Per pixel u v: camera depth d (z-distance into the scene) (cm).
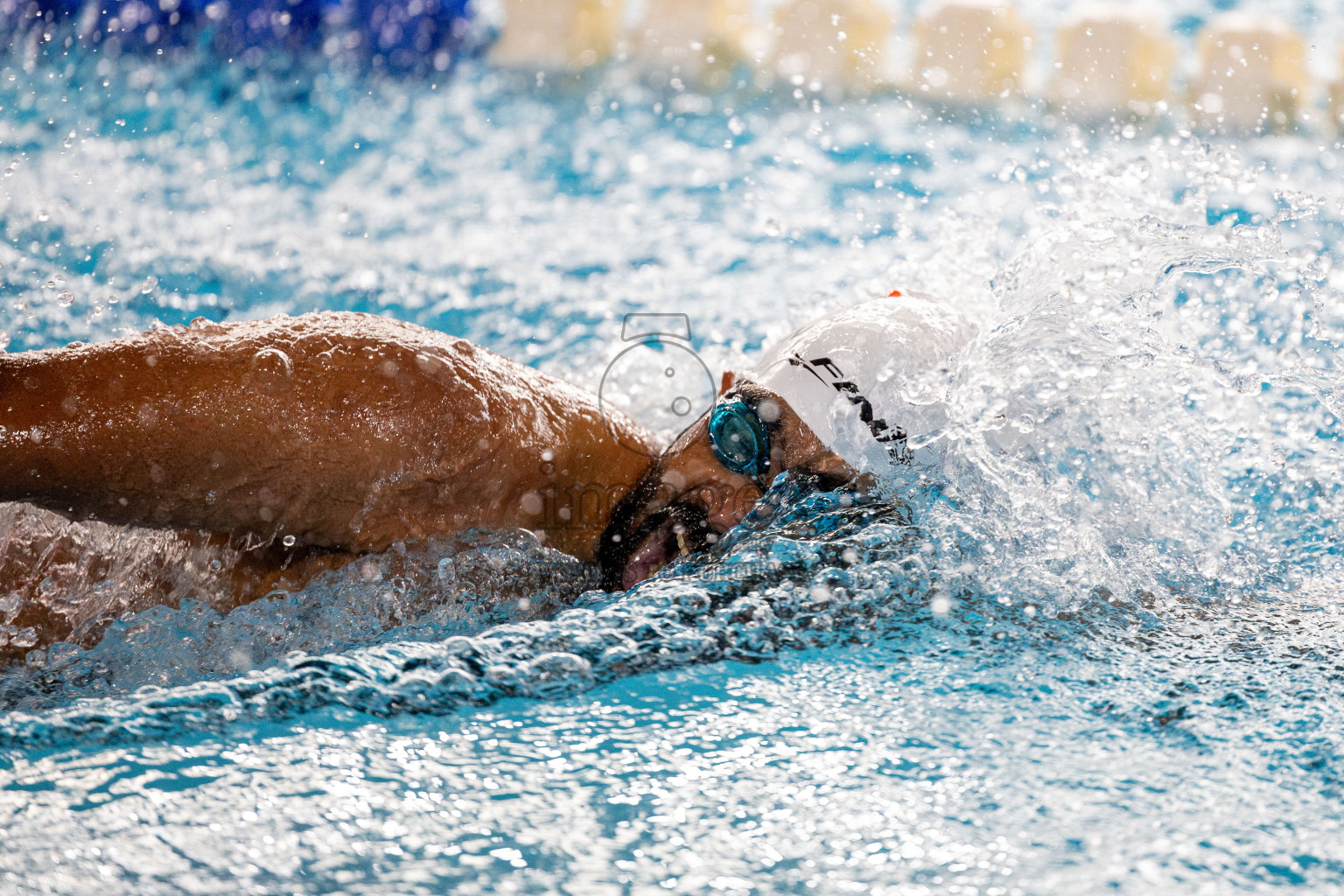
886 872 228
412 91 2100
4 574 421
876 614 379
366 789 260
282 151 1572
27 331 707
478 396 425
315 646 410
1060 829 246
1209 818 251
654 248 1174
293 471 402
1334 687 326
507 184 1494
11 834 231
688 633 359
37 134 1430
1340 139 1662
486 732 294
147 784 257
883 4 2417
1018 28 2316
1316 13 2342
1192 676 337
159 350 397
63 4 1720
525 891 219
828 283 997
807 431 454
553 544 463
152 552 438
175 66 1850
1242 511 481
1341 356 494
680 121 1959
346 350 412
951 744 291
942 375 459
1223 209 1006
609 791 262
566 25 2383
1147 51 2148
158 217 1111
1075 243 491
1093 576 412
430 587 430
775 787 266
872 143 1753
